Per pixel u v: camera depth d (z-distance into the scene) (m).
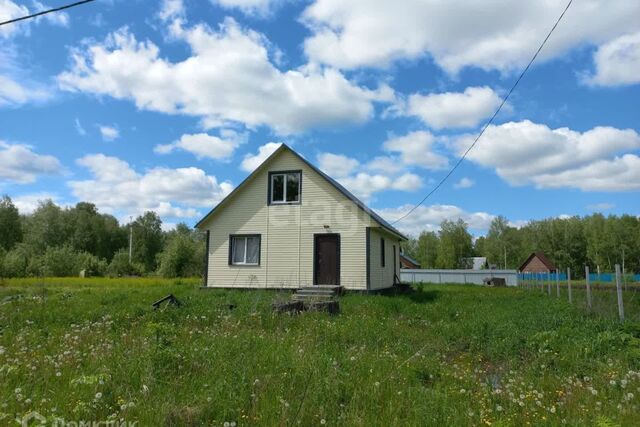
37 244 71.75
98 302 15.77
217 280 22.31
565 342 9.09
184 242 54.78
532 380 6.50
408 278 50.84
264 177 22.33
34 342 8.28
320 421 4.38
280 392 5.04
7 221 73.81
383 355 7.71
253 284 21.73
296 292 19.81
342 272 20.72
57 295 18.72
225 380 5.24
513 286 40.78
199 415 4.43
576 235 87.44
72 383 5.09
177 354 6.05
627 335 8.95
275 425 4.23
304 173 21.77
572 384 6.17
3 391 4.74
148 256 89.75
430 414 4.59
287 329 10.20
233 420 4.41
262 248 21.91
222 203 22.48
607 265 79.25
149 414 4.34
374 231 22.22
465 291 28.86
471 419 4.59
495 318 13.19
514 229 98.81
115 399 4.82
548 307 15.90
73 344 8.03
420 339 10.12
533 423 4.64
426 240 96.56
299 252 21.38
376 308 14.92
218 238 22.58
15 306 14.42
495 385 6.55
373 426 4.35
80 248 77.25
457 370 7.12
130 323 11.25
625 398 5.29
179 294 18.53
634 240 78.19
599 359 7.68
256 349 6.97
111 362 6.12
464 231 87.50
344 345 8.97
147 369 5.45
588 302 13.78
